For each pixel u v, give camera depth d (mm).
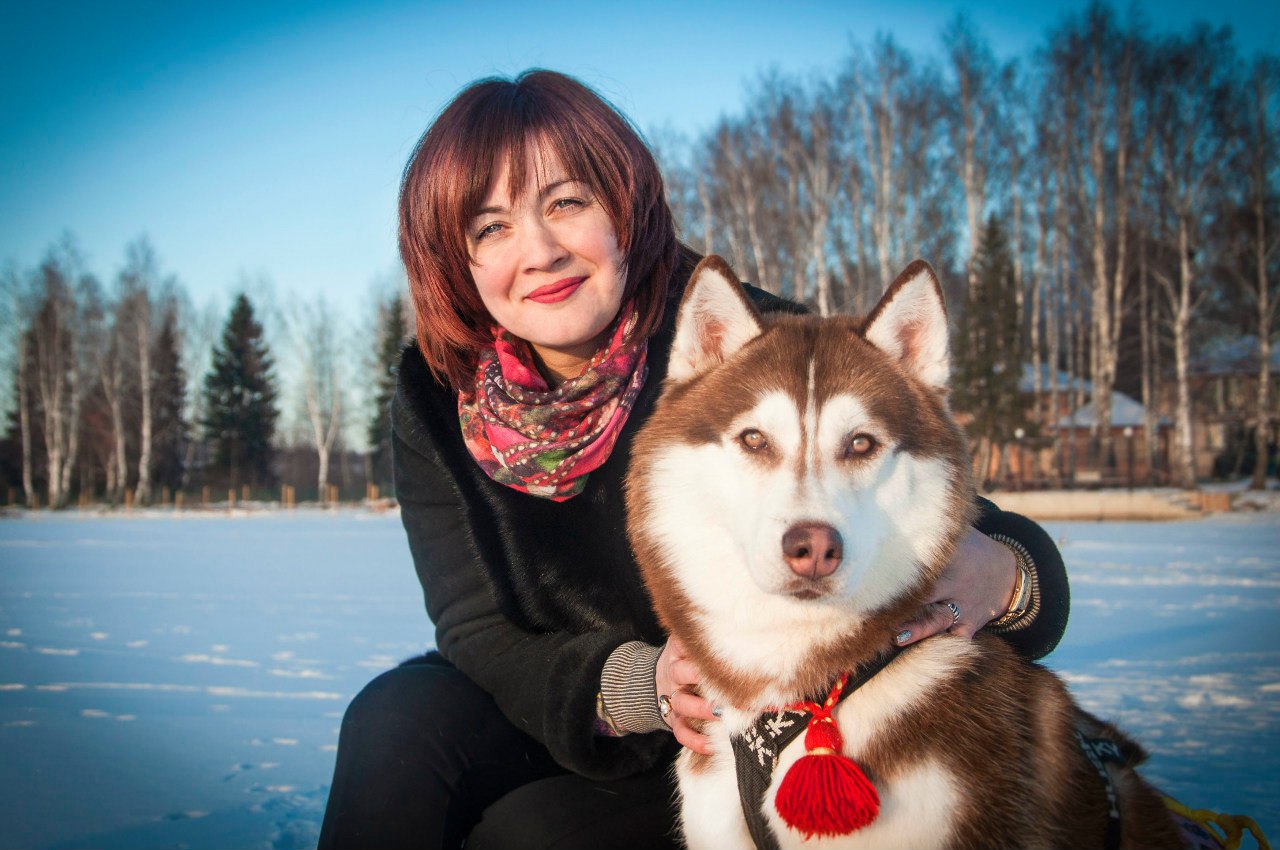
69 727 4801
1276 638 6938
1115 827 2205
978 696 2207
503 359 2744
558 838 2365
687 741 2357
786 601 2248
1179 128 31297
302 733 4699
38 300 44844
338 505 40125
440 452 2758
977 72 30984
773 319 2742
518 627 2682
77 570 13477
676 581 2408
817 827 2014
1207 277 35188
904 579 2256
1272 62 30484
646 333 2764
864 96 29703
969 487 2469
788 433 2297
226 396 46219
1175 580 10391
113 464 45094
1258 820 3342
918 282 2555
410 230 2836
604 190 2656
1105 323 31516
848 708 2184
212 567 13883
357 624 8312
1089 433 36688
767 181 30719
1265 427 29109
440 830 2340
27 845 3223
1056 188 32969
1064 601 2588
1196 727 4602
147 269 46406
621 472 2705
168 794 3768
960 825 2064
